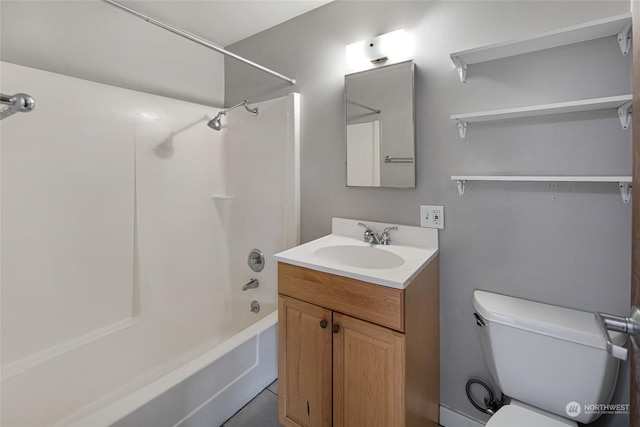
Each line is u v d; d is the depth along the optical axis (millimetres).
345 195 1867
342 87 1846
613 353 594
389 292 1160
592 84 1185
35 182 1531
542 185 1295
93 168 1736
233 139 2393
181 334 2146
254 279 2303
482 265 1450
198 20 2070
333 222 1904
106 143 1787
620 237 1165
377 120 1692
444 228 1539
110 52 1889
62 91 1608
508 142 1357
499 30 1360
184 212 2184
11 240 1467
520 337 1183
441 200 1540
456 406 1558
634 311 652
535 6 1282
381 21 1686
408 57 1604
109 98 1798
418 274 1268
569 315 1200
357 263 1646
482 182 1426
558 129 1254
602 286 1202
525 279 1353
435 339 1512
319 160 1966
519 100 1323
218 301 2389
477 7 1407
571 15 1218
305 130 2020
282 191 2129
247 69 2305
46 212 1570
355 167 1790
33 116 1514
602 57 1166
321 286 1347
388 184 1677
